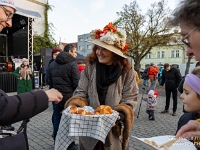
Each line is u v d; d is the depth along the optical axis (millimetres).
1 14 1209
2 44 13133
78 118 1501
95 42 1846
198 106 1181
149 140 1228
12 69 11391
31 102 1138
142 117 5961
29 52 11516
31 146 3598
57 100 1288
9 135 1385
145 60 45438
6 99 1080
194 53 801
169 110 7035
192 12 754
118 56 1842
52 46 16484
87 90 1964
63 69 3158
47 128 4656
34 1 15062
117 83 1825
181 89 2387
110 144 1710
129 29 18375
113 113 1583
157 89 13164
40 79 12297
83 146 1826
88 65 2004
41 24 16047
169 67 6211
